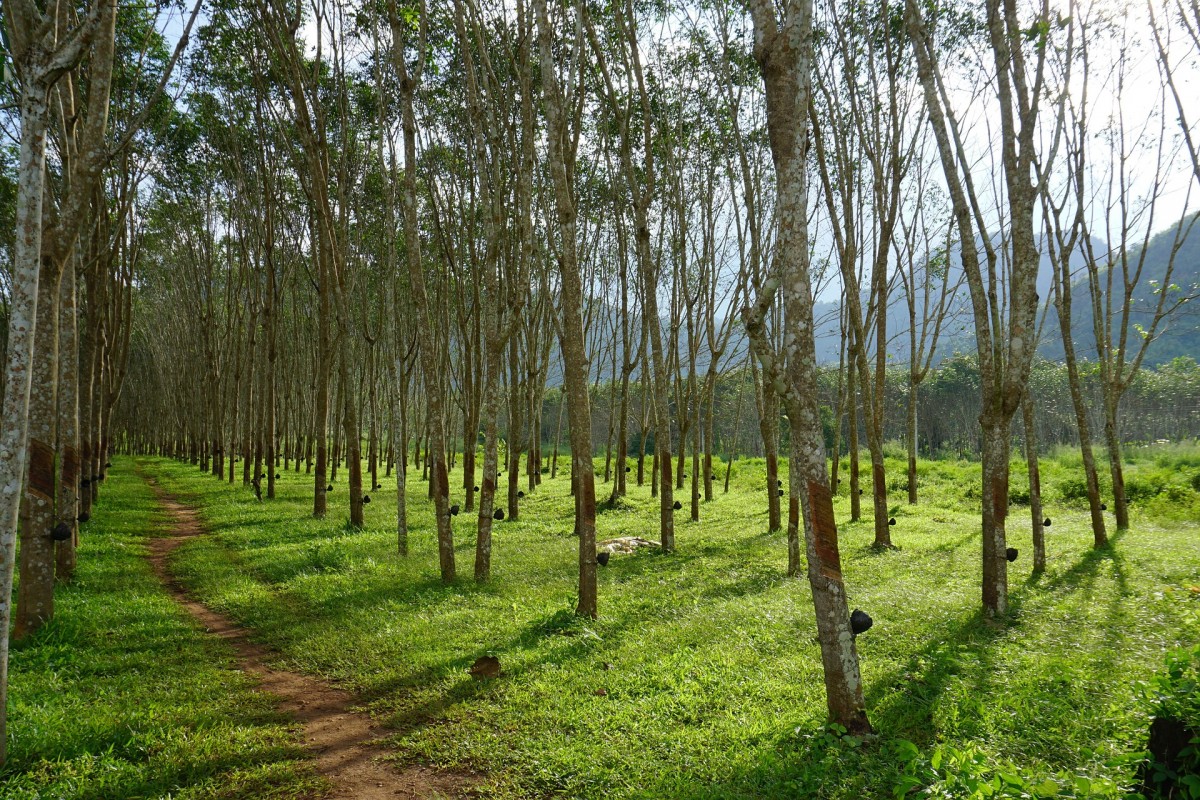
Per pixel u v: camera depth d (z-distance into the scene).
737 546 15.54
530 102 11.27
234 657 8.16
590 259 25.59
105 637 8.41
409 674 7.41
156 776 5.15
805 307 5.82
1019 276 9.34
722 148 17.48
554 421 57.62
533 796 5.10
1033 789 4.04
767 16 5.80
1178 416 43.59
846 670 5.75
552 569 12.77
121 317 23.05
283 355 33.66
